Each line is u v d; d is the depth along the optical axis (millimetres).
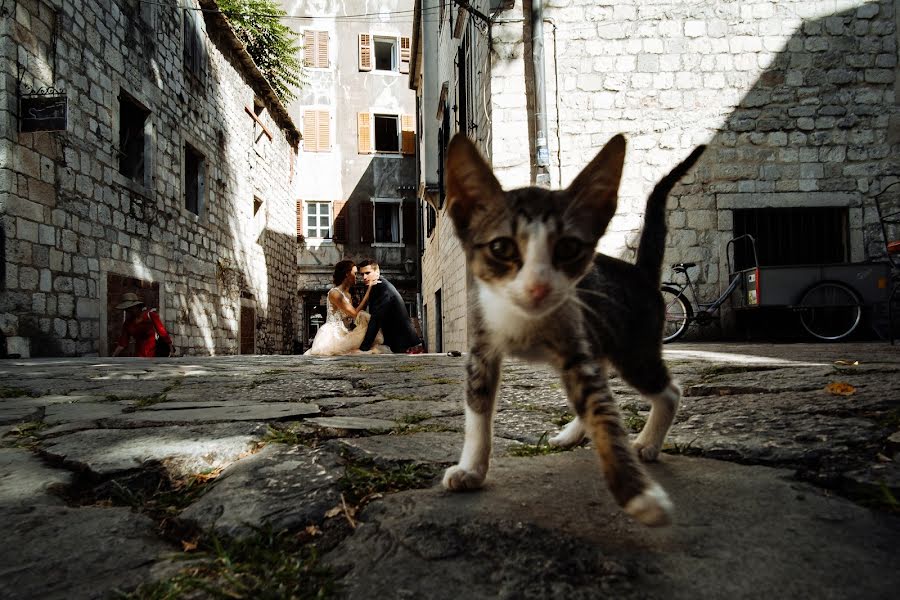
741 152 10852
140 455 2182
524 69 10438
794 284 9531
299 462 2014
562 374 1778
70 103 10414
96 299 11094
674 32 10789
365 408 3367
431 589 1141
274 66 23391
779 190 10867
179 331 14438
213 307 16500
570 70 10672
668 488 1704
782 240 11078
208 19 16469
